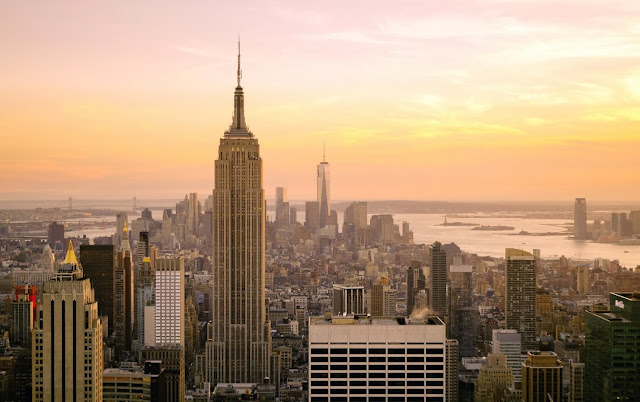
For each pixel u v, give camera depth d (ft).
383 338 602.44
